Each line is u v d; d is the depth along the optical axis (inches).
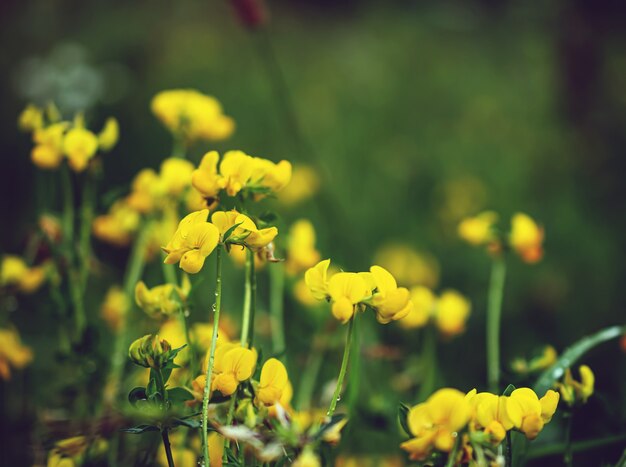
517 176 57.8
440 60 89.8
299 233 28.0
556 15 57.8
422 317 28.7
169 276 28.0
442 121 72.6
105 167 48.9
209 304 31.9
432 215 53.6
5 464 27.9
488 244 28.2
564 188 54.1
